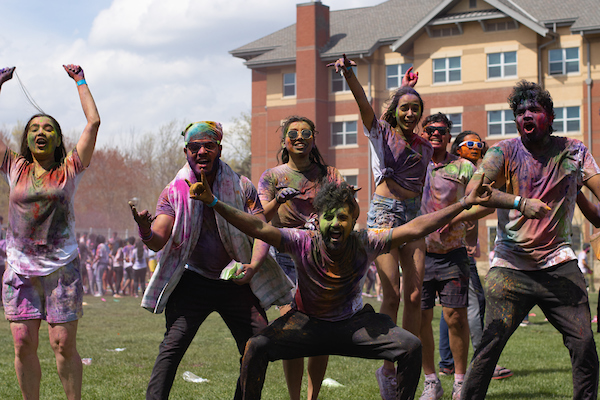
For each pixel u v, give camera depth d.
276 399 5.64
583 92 33.88
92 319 13.38
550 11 34.81
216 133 4.27
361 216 36.97
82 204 67.62
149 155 71.50
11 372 6.77
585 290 4.13
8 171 4.59
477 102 35.31
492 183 4.22
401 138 5.23
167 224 4.21
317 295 3.79
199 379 6.59
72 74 4.81
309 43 37.62
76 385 4.51
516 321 4.21
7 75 4.66
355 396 5.73
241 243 4.31
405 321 5.35
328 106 38.00
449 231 5.79
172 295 4.35
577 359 4.08
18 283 4.45
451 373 6.96
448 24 35.69
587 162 4.17
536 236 4.14
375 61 37.28
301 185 5.22
